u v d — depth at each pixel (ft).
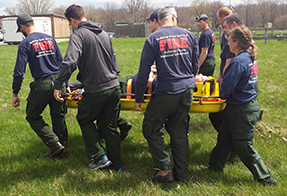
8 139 15.78
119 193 10.28
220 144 11.46
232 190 10.11
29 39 12.44
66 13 11.78
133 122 18.45
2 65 48.78
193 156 13.24
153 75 13.16
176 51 10.43
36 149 14.48
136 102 11.07
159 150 10.72
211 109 12.13
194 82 10.92
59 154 13.33
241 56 10.18
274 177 11.10
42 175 11.84
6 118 19.54
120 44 103.14
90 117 11.68
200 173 11.55
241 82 10.18
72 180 11.23
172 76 10.33
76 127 17.69
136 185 10.64
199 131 16.43
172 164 12.64
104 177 11.44
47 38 12.94
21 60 12.20
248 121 10.25
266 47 73.26
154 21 12.80
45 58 12.62
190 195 9.94
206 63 18.70
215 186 10.41
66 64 10.49
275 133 15.33
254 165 10.50
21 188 10.85
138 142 15.29
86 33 11.09
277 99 21.93
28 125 17.85
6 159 13.41
